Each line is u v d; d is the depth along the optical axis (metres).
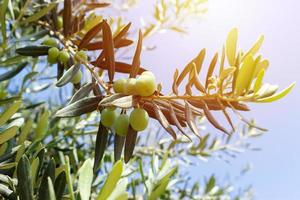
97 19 0.55
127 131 0.39
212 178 0.87
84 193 0.31
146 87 0.37
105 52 0.43
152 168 0.49
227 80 0.39
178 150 0.82
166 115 0.41
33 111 0.88
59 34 0.54
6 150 0.44
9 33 0.60
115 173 0.31
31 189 0.33
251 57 0.37
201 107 0.38
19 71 0.53
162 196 0.73
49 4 0.54
